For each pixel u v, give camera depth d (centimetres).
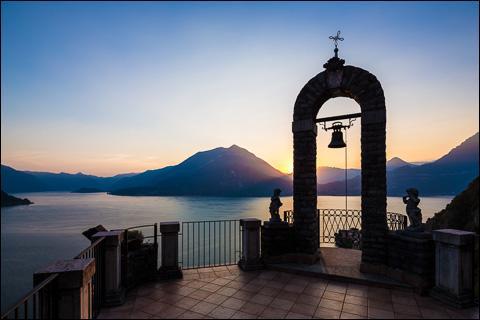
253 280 662
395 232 652
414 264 592
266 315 488
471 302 510
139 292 592
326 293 581
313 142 801
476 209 2275
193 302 542
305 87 804
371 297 560
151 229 4781
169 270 674
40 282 363
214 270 739
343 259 790
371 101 710
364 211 702
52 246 10219
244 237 754
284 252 781
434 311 497
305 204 781
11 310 270
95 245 493
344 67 751
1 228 13688
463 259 513
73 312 372
